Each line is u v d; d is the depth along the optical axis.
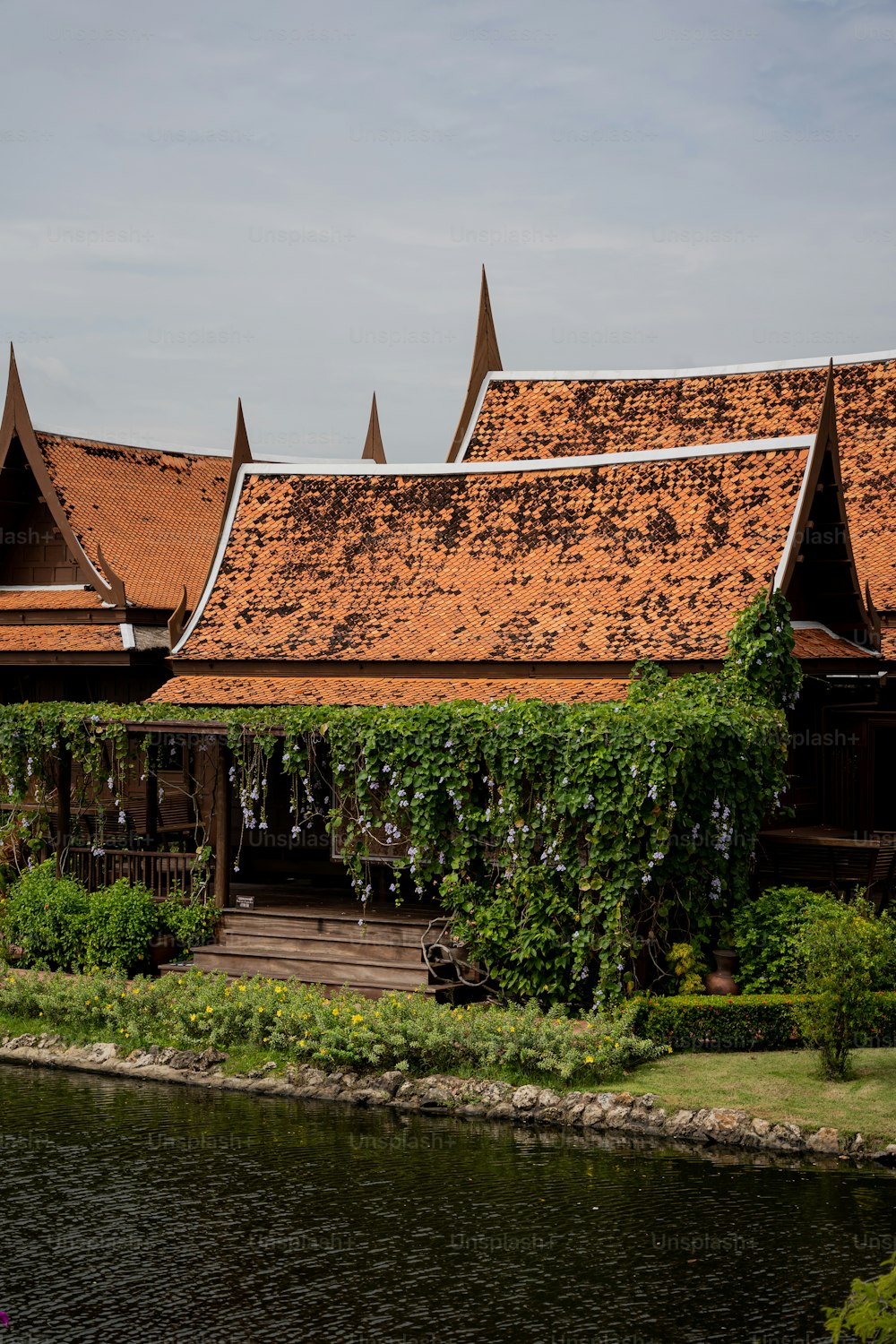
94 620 36.03
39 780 27.41
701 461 29.11
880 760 30.92
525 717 22.31
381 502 32.12
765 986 21.47
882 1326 9.66
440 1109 19.33
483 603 28.95
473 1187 16.52
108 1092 20.52
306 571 31.58
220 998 22.42
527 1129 18.50
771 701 24.53
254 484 33.69
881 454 34.59
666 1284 14.05
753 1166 17.00
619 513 29.28
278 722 24.83
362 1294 13.97
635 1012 20.56
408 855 23.98
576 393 38.44
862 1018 19.02
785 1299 13.73
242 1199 16.34
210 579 32.28
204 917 25.39
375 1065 20.36
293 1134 18.48
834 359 36.44
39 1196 16.52
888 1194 16.06
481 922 22.73
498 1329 13.25
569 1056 19.33
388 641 28.94
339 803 24.38
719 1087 18.81
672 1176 16.72
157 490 40.38
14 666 37.22
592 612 27.55
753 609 24.56
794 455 28.08
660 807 21.17
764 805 23.23
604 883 21.50
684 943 21.97
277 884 28.61
